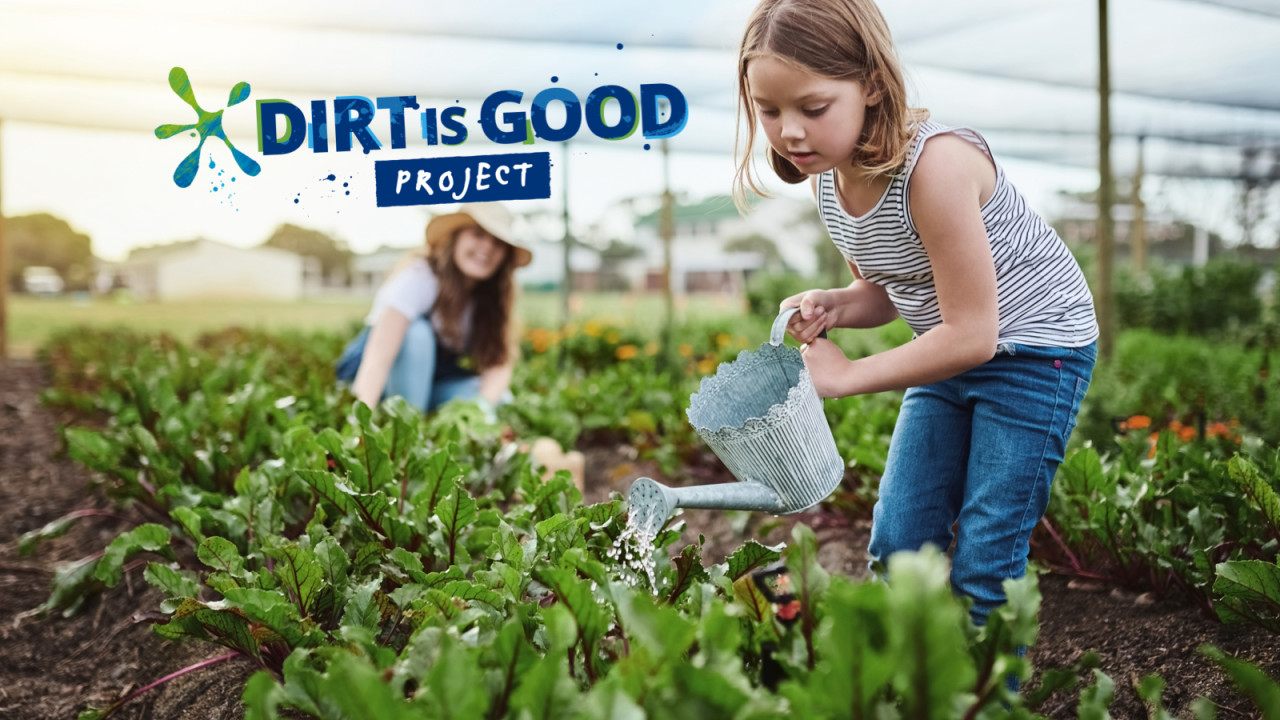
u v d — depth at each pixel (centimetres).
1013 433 196
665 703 113
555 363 805
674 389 665
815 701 113
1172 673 223
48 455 483
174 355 742
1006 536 193
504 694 129
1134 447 335
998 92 755
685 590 185
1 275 892
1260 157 1175
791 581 148
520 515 234
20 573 336
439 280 452
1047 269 200
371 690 109
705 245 4931
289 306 2230
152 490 309
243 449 321
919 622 98
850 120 172
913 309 212
